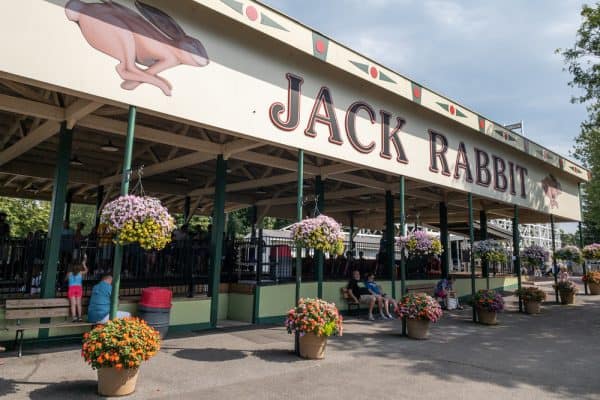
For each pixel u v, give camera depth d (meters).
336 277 11.71
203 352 6.38
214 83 6.77
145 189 13.99
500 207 17.05
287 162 10.55
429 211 20.05
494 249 10.98
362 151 9.23
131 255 7.96
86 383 4.77
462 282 15.61
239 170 13.02
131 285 7.84
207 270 9.15
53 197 6.75
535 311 12.18
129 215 4.81
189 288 8.44
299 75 8.12
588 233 39.84
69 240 7.53
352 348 7.01
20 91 6.66
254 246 9.78
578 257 16.06
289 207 18.56
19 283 6.81
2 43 4.86
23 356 5.75
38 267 7.15
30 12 5.08
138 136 8.00
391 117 10.09
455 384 5.20
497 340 8.03
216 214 8.85
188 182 14.57
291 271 10.35
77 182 12.79
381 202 17.83
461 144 12.25
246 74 7.24
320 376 5.34
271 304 9.22
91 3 5.58
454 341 7.84
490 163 13.40
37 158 11.34
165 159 11.39
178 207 19.17
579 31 14.61
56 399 4.27
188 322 8.03
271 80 7.62
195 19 6.65
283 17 7.60
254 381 5.06
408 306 8.00
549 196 16.62
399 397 4.66
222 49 6.95
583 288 22.11
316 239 6.51
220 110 6.82
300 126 8.02
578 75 14.84
